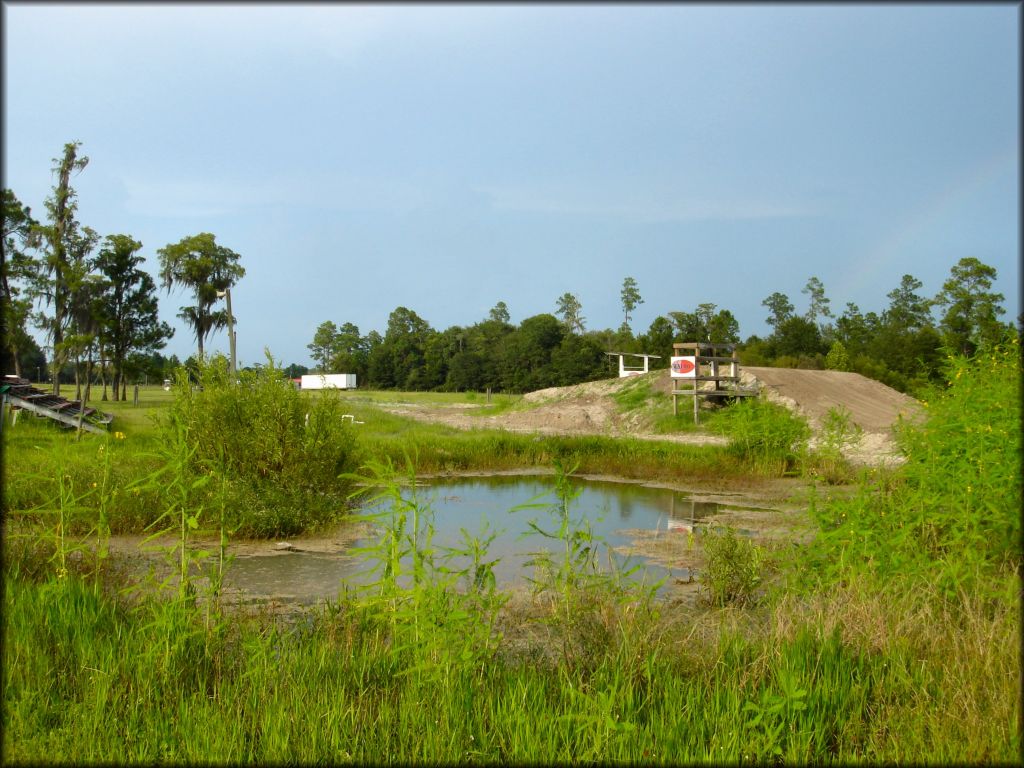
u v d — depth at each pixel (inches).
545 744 157.8
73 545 283.9
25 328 921.5
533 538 398.6
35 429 719.1
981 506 270.1
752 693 180.2
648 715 174.6
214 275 1878.7
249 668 186.9
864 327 2596.0
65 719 164.4
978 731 163.0
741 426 723.4
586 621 216.5
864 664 198.8
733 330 2600.9
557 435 872.3
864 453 693.9
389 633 221.9
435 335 3718.0
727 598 275.7
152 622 202.5
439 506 499.5
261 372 486.9
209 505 364.2
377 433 909.8
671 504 523.2
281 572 318.3
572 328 3695.9
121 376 1577.3
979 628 205.5
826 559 272.5
